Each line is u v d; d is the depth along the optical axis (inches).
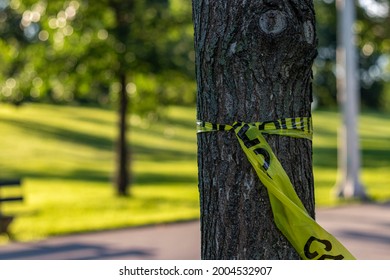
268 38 143.7
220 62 147.6
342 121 681.6
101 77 786.2
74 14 762.2
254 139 146.3
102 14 769.6
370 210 589.9
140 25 770.2
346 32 665.6
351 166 675.4
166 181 1040.2
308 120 151.1
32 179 1054.4
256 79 146.3
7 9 762.2
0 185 536.7
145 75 784.3
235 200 148.9
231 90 147.5
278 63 145.9
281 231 148.1
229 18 146.2
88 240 466.3
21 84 781.3
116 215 619.8
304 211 146.4
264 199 148.5
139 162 1373.0
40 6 757.9
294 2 145.9
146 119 841.5
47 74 775.7
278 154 147.6
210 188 151.4
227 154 149.2
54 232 506.6
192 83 809.5
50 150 1510.8
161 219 563.5
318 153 1539.1
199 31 150.7
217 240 150.3
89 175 1129.4
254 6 144.6
